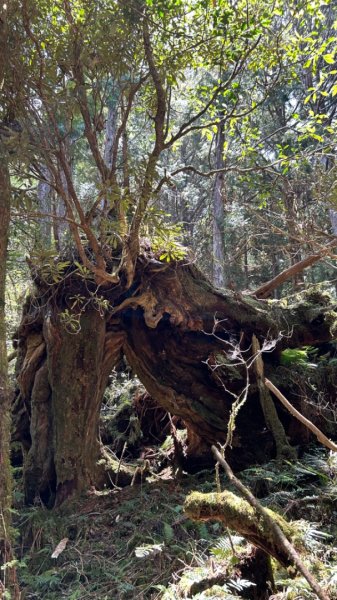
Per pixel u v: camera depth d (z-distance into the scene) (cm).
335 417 589
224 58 505
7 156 347
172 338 607
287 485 475
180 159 2042
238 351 523
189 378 608
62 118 443
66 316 555
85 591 398
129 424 748
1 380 321
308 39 535
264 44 529
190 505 286
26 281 659
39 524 503
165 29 432
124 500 547
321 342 654
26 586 424
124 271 558
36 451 583
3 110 416
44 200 541
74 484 564
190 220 1844
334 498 414
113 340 606
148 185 436
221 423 594
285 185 710
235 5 474
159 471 672
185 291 580
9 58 384
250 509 276
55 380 572
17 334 621
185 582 328
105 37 412
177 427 748
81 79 424
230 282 619
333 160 621
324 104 1188
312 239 629
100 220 488
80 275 525
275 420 564
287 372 607
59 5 425
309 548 312
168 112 459
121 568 418
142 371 623
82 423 570
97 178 487
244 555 311
